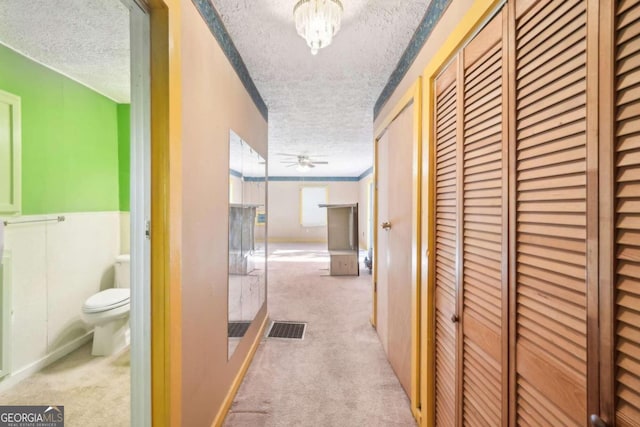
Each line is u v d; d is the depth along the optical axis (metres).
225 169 1.64
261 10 1.42
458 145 1.13
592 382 0.57
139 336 0.99
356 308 3.39
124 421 1.57
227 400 1.65
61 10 1.43
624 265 0.52
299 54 1.86
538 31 0.71
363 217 8.32
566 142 0.63
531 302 0.75
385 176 2.39
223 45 1.55
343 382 1.94
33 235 2.00
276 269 5.41
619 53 0.52
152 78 0.97
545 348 0.70
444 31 1.26
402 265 1.89
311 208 8.89
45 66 2.05
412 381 1.62
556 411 0.67
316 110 2.99
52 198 2.13
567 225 0.63
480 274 0.99
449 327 1.24
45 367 2.05
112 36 1.67
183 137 1.10
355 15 1.47
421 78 1.52
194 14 1.19
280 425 1.55
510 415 0.83
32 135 1.99
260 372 2.06
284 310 3.31
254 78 2.22
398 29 1.59
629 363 0.51
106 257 2.59
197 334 1.26
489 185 0.94
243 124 2.00
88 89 2.41
